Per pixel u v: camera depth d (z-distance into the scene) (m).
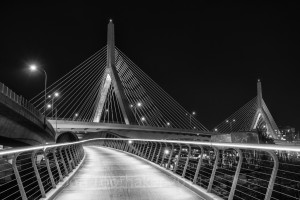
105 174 14.80
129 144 32.47
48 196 8.94
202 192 9.43
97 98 91.44
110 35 88.88
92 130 86.75
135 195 9.72
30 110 36.72
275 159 6.14
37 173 8.85
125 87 93.88
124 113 85.69
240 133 24.75
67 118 83.19
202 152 10.76
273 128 108.00
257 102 115.38
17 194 18.00
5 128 32.38
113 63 87.94
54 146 11.17
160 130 95.69
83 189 10.81
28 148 7.60
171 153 15.10
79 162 20.70
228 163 10.31
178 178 12.34
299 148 5.18
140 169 16.94
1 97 27.44
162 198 9.27
